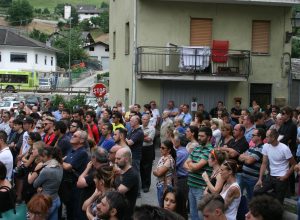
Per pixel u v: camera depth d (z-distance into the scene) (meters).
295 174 12.23
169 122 14.97
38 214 5.96
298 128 12.88
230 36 23.31
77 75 80.69
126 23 24.66
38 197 6.04
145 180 13.12
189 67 22.39
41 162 8.36
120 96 26.44
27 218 6.71
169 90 23.06
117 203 5.23
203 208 4.86
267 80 23.73
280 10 23.66
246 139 10.57
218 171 7.48
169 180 8.68
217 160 7.72
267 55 23.70
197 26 23.14
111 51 29.67
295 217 10.16
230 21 23.30
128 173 7.30
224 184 7.05
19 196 9.73
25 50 74.38
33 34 107.19
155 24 22.83
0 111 17.05
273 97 23.84
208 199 4.88
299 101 24.48
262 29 23.66
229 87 23.45
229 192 6.89
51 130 11.35
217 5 23.14
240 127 9.86
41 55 77.31
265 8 23.53
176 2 22.89
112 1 29.11
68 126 11.59
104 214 5.24
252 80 23.61
